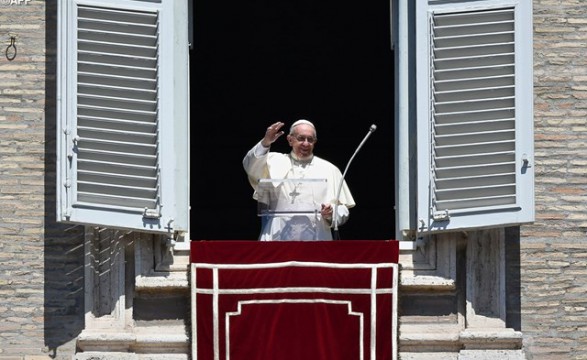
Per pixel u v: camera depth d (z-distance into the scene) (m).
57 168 48.03
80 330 48.62
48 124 49.72
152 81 48.81
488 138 48.69
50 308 48.78
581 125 49.84
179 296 48.41
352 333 48.00
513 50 48.94
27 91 49.81
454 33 49.03
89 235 48.56
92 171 48.16
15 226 49.12
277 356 47.91
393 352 47.91
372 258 48.28
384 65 68.50
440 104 48.81
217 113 69.50
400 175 49.12
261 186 50.16
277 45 68.50
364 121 68.75
